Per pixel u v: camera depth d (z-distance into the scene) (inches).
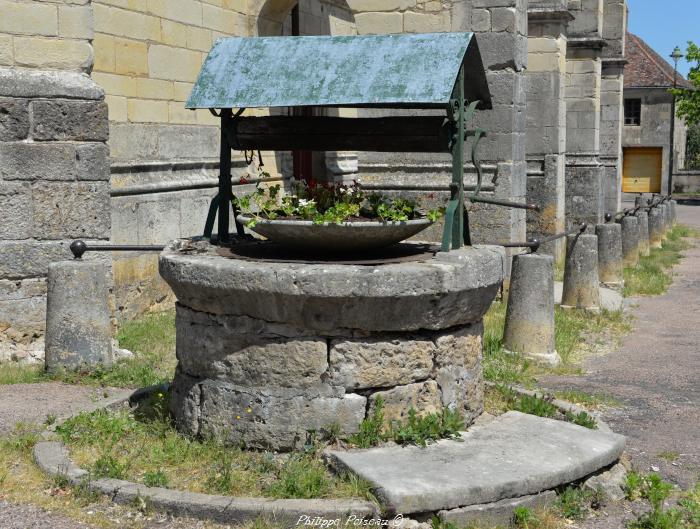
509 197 487.5
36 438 211.0
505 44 473.4
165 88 418.3
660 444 243.0
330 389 199.5
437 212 219.5
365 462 189.9
